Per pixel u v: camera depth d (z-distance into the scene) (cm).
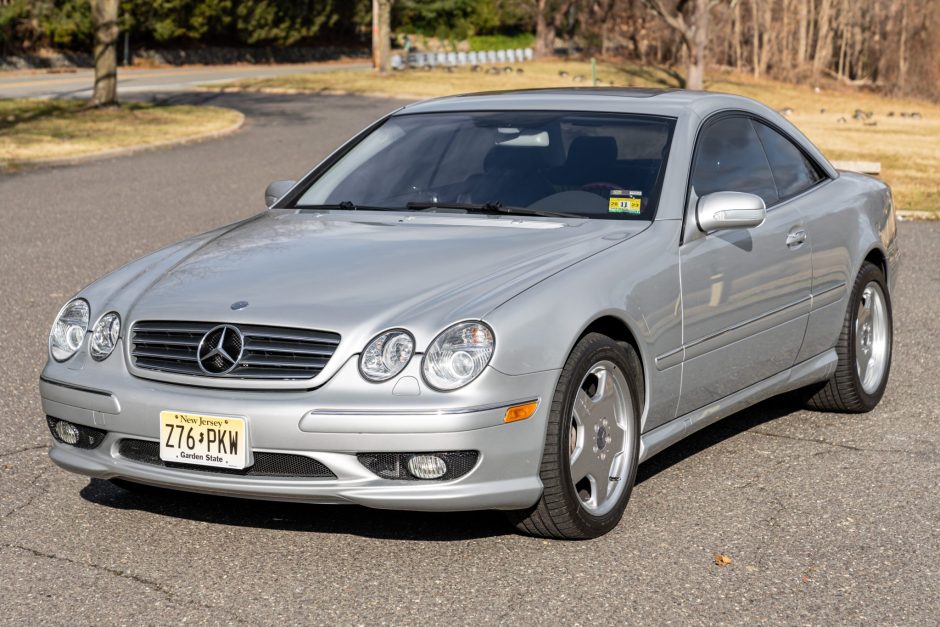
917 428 611
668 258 480
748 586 407
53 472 534
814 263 577
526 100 581
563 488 425
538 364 412
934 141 2716
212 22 6612
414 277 438
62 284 983
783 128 609
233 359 419
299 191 576
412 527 462
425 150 563
